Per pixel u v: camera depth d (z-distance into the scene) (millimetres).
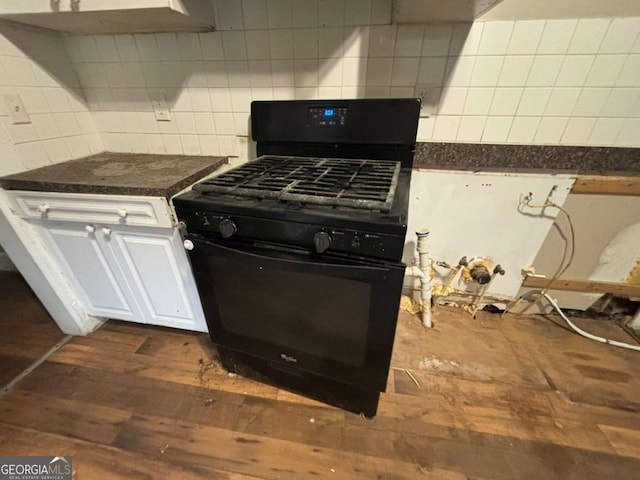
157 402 1143
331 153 1185
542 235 1329
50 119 1214
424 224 1409
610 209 1214
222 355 1201
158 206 979
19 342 1414
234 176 943
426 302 1456
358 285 768
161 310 1306
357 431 1039
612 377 1221
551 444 993
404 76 1109
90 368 1284
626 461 947
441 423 1060
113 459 966
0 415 1097
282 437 1024
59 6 899
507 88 1070
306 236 755
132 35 1193
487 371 1251
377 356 885
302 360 1029
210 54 1182
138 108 1345
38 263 1215
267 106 1169
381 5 1007
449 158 1214
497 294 1528
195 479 916
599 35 944
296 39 1106
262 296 925
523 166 1176
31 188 1052
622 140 1078
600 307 1506
